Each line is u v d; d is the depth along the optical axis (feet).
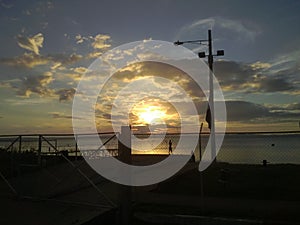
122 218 23.65
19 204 26.96
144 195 29.84
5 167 41.91
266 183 33.12
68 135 34.12
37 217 23.26
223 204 25.68
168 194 30.17
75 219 22.36
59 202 26.73
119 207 23.90
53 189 31.27
